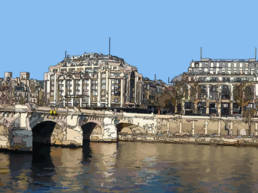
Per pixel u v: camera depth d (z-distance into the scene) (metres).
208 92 174.50
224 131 134.25
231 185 61.50
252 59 181.12
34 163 75.00
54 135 104.88
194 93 170.75
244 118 135.12
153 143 121.75
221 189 58.78
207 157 90.44
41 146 103.44
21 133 85.38
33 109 87.38
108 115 120.31
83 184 59.50
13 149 86.50
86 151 96.38
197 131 134.12
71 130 102.62
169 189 58.09
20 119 85.56
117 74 178.12
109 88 176.38
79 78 180.88
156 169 73.44
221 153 98.44
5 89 189.00
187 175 68.38
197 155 93.75
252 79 172.00
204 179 65.44
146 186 59.59
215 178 66.38
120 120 125.12
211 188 59.25
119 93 176.88
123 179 63.88
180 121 133.38
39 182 59.62
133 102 190.25
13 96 184.75
